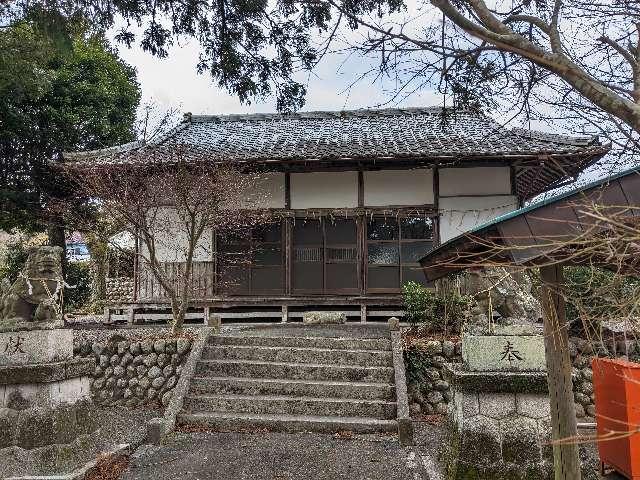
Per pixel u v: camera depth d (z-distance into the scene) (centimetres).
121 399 855
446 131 1416
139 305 1267
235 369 813
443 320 901
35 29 681
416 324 936
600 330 313
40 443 562
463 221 1244
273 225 1291
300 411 720
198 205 1011
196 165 1058
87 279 1861
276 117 1733
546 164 1143
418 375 801
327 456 585
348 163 1220
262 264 1284
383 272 1260
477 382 491
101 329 1135
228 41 576
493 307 530
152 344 873
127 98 1655
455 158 1134
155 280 1276
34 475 535
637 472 525
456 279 892
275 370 802
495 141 1242
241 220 1218
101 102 1530
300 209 1271
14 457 549
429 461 569
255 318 1302
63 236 1521
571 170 1180
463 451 489
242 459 576
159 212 1270
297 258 1279
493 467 480
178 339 877
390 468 548
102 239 1193
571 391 346
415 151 1182
